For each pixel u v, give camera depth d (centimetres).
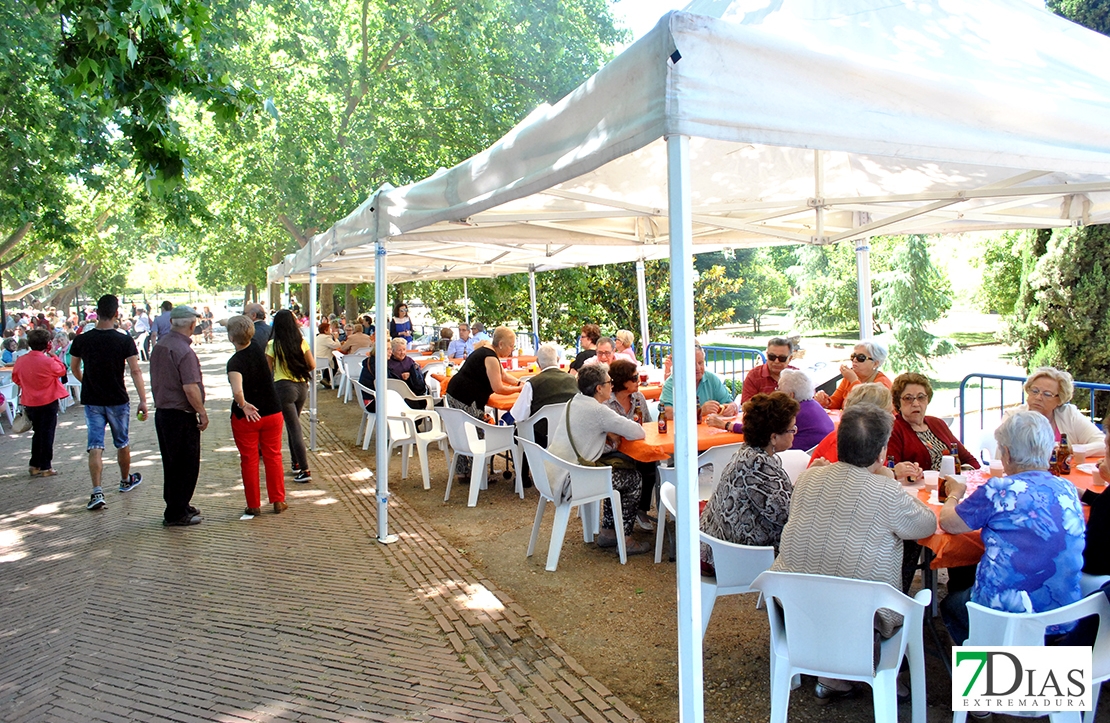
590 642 414
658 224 667
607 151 247
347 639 426
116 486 825
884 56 304
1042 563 281
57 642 437
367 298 2322
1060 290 1071
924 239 2047
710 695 354
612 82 243
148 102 557
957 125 254
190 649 420
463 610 458
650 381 890
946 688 347
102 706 363
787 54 230
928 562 378
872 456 310
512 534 613
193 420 662
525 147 308
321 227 1812
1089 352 1062
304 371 821
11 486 845
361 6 1884
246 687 375
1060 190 412
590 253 964
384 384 598
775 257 3934
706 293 1758
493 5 1684
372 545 596
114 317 749
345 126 1811
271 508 718
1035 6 394
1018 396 1524
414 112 1769
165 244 5384
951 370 2086
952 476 355
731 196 580
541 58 1762
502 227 605
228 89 594
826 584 281
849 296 2523
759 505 377
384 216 550
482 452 701
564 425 556
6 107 1360
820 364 918
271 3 1692
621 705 344
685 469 252
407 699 356
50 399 896
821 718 330
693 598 257
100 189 1544
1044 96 274
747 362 2027
